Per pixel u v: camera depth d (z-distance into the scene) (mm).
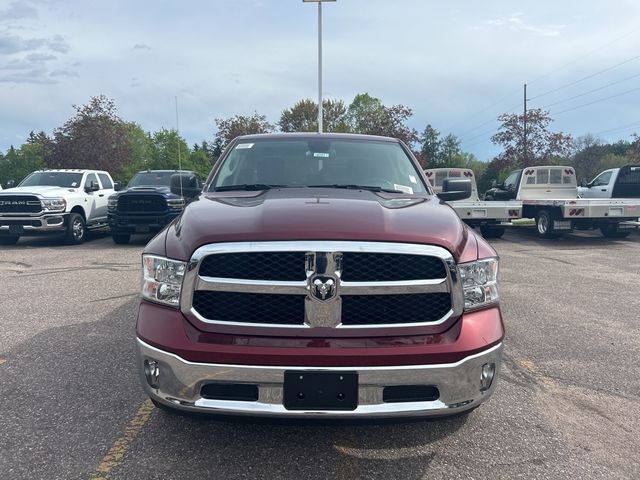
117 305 6152
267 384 2416
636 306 6359
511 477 2676
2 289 7102
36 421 3213
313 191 3506
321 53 22984
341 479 2639
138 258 10094
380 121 38094
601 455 2908
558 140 31500
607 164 66000
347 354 2398
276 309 2482
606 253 11078
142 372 2652
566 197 15164
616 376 4090
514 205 12516
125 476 2631
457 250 2631
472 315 2635
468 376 2541
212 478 2623
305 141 4383
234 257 2504
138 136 56906
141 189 12289
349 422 2461
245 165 4090
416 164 4328
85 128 26281
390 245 2498
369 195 3432
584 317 5840
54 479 2604
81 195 12883
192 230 2684
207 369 2439
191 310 2520
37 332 5059
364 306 2494
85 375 3955
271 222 2600
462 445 2982
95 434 3053
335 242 2467
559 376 4074
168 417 3264
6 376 3934
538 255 10734
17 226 11789
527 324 5547
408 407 2467
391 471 2715
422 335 2498
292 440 3000
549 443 3025
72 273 8344
